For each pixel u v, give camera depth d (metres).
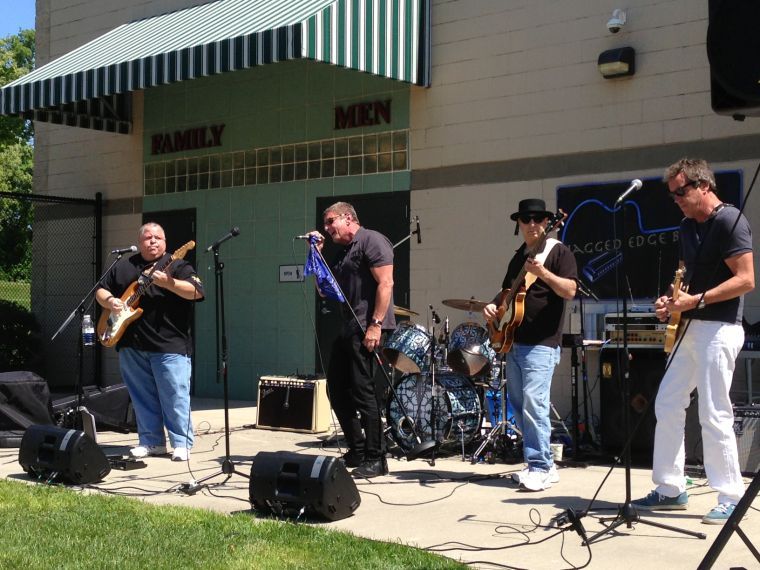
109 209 13.27
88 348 13.36
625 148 8.94
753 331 7.57
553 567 4.31
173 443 7.36
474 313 9.81
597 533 4.80
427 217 10.23
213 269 12.09
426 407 7.70
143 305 7.32
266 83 11.67
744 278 5.05
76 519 5.23
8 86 11.58
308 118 11.27
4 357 13.05
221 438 8.62
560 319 6.21
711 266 5.20
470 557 4.50
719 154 8.42
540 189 9.45
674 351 5.20
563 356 9.21
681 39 8.65
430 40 10.22
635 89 8.90
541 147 9.45
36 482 6.46
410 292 10.31
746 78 3.47
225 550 4.58
